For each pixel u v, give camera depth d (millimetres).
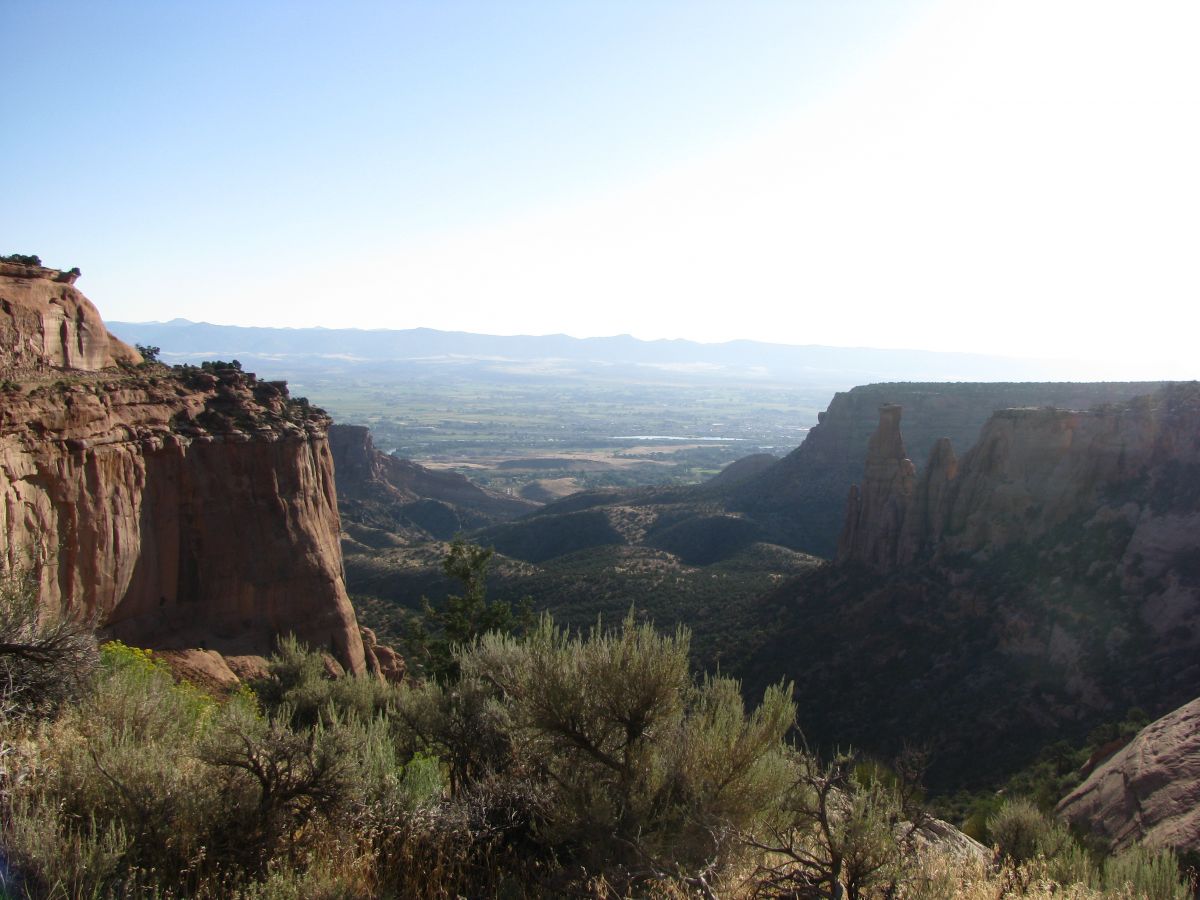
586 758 10531
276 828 8234
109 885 6496
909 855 8258
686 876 7844
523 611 34062
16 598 10898
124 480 25078
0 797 7328
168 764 8484
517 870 9266
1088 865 12023
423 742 13219
